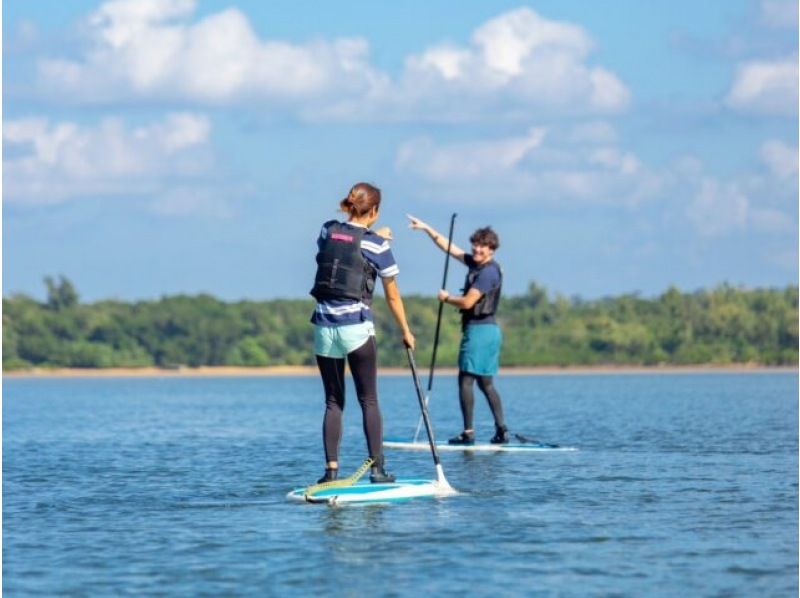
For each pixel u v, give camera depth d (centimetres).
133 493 2931
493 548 2136
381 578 1912
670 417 6128
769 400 8500
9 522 2477
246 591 1844
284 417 6694
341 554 2088
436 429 5222
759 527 2342
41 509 2662
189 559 2072
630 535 2255
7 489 3041
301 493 2778
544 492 2833
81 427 5916
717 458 3681
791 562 2023
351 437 4712
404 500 2698
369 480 2897
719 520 2428
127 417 7012
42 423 6375
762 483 3014
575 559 2044
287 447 4266
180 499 2805
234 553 2111
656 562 2023
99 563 2052
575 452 3891
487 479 3088
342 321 2759
